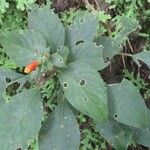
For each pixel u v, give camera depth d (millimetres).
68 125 393
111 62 508
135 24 445
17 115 377
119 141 419
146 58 437
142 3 510
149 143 432
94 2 508
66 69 380
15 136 371
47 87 459
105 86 385
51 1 509
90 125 492
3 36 408
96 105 365
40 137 391
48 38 409
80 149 487
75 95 368
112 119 417
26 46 400
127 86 399
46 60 380
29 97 385
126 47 510
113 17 514
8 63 483
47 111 478
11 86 470
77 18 440
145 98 519
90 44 393
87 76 372
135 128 428
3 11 474
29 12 422
